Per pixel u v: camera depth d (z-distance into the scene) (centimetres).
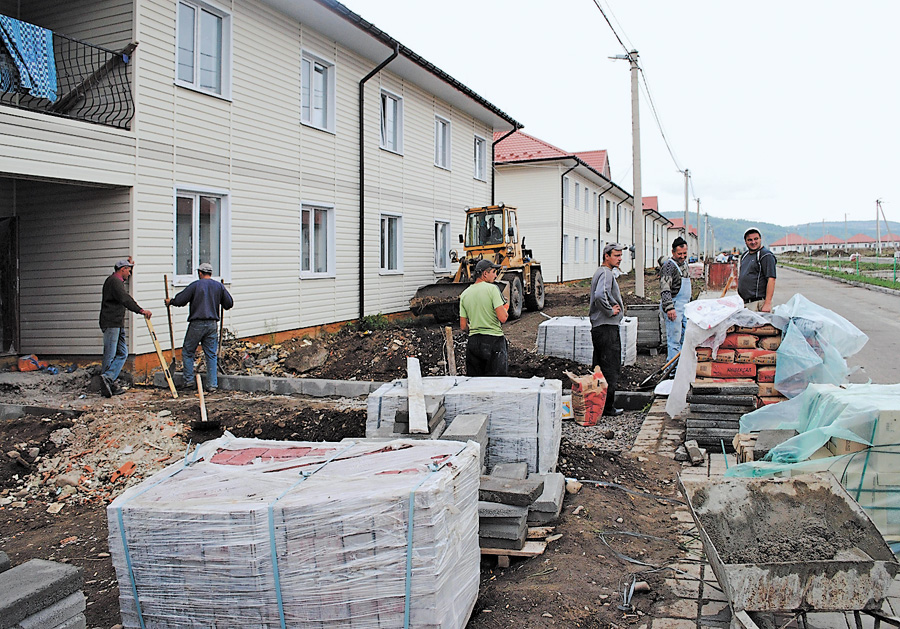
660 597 361
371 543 292
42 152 806
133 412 747
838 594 286
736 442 527
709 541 319
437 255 1912
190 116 1023
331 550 294
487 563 430
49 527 543
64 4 977
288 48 1242
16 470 635
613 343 780
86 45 898
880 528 394
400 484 303
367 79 1463
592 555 415
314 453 378
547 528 441
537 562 412
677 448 648
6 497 598
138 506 313
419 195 1759
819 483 350
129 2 930
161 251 972
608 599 362
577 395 771
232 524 300
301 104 1288
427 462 337
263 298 1186
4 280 986
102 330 856
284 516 296
